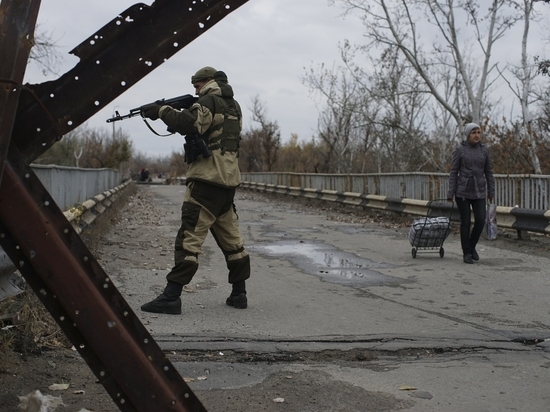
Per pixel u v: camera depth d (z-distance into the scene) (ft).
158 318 18.76
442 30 66.23
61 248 8.27
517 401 12.99
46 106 8.98
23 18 8.29
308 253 34.65
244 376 14.11
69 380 13.14
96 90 9.06
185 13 9.18
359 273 28.37
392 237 42.65
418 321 19.40
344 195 65.62
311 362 15.37
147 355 8.61
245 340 16.57
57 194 31.32
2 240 8.36
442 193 48.01
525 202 39.42
